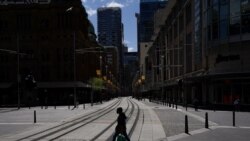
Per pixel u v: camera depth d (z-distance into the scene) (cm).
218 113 4447
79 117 4084
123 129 1588
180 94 8869
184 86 7806
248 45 5075
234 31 5269
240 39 5172
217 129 2597
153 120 3469
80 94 10738
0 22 10294
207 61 6134
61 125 3072
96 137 2195
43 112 5309
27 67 10056
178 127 2766
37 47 10162
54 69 10075
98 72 11494
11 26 10238
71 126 2970
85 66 11738
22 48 10175
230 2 5325
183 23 8656
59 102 9775
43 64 10112
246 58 5100
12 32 10188
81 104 9338
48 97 9919
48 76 10100
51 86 9888
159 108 6119
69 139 2098
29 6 10231
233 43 5275
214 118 3619
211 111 4950
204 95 6397
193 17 7312
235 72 5203
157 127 2769
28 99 9575
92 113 4894
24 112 5422
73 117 4097
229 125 2889
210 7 5784
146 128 2697
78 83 9912
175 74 10112
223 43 5438
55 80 10050
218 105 5631
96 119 3734
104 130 2616
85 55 11769
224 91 5516
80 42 10531
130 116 4056
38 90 9888
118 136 1562
